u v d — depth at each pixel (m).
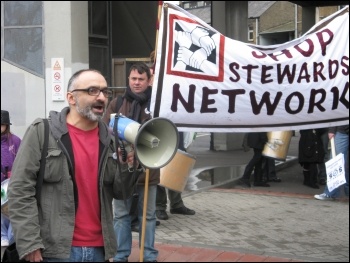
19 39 11.13
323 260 5.49
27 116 11.09
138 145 3.45
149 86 5.38
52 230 3.22
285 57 5.53
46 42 10.94
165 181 6.14
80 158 3.28
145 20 12.91
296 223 7.07
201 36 5.30
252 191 9.23
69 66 10.84
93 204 3.32
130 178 3.44
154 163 3.38
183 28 5.27
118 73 12.66
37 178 3.23
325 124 5.71
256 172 9.71
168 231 6.54
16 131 11.12
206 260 5.48
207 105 5.38
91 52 12.16
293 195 8.88
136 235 6.29
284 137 9.39
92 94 3.23
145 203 4.33
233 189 9.41
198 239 6.23
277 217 7.39
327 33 5.64
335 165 5.86
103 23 12.48
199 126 5.39
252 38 27.59
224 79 5.39
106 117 5.31
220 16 14.55
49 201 3.24
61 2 10.77
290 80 5.55
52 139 3.26
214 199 8.50
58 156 3.23
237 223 7.02
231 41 5.41
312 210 7.84
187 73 5.28
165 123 3.43
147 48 12.97
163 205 7.06
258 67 5.45
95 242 3.33
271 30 26.94
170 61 5.24
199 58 5.30
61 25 10.81
